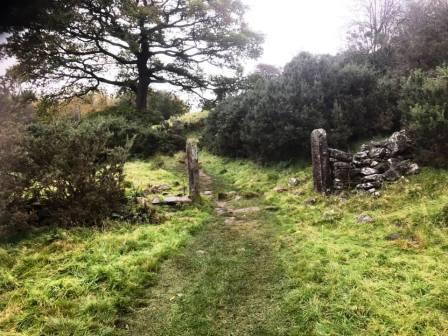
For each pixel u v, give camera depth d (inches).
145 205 341.1
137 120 921.5
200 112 1270.9
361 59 607.5
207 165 657.6
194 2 921.5
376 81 502.9
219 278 230.5
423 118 334.3
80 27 894.4
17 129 285.3
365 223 291.9
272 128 515.5
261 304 202.1
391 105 470.0
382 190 337.4
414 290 197.2
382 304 187.9
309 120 472.1
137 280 224.5
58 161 300.4
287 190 425.1
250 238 299.0
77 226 296.4
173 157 708.7
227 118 653.3
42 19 764.6
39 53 861.2
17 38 782.5
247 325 185.2
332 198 357.4
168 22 1011.9
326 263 237.0
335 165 375.9
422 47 536.1
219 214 370.6
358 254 244.7
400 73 533.3
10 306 195.2
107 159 340.2
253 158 583.5
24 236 277.9
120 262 239.6
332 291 202.4
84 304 198.5
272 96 522.6
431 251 233.9
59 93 979.3
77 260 244.5
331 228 303.6
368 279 211.5
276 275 231.8
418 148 348.2
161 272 241.0
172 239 286.8
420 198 301.1
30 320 186.5
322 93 493.7
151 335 180.5
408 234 261.3
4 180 276.1
